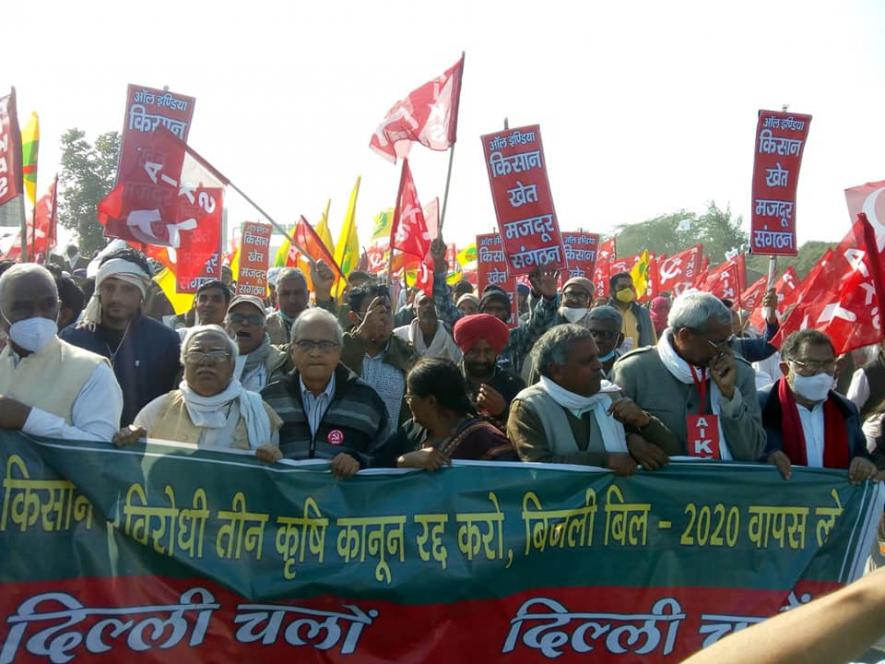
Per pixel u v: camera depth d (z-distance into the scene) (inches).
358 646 152.8
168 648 144.1
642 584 163.3
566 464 162.6
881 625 38.1
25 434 138.9
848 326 239.1
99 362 149.6
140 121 288.2
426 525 156.3
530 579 159.2
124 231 281.0
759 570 166.7
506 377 213.5
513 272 322.3
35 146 366.9
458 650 155.9
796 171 335.0
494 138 323.3
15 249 480.7
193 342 161.9
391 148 332.2
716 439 169.8
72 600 139.5
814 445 182.4
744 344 293.9
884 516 199.8
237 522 149.0
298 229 478.3
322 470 154.6
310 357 177.2
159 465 145.0
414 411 173.3
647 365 175.8
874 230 238.1
